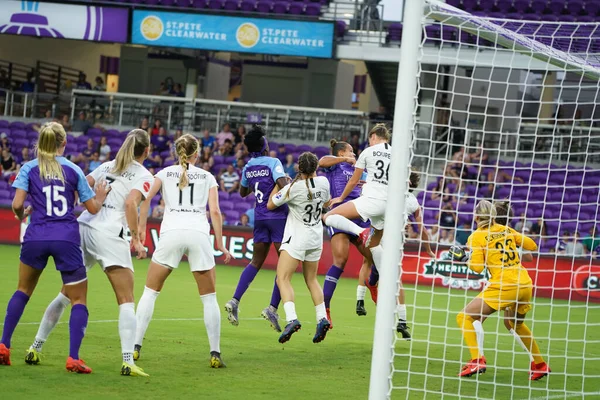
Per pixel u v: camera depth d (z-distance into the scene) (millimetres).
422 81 55594
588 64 19172
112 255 15039
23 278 14945
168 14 53906
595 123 55938
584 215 47531
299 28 53094
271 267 43938
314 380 15930
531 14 57250
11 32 54656
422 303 32219
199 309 25578
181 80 70438
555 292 38781
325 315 18578
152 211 48094
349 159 22516
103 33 54281
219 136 55531
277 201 18344
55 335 18750
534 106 60094
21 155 57500
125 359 15078
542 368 17547
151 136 55031
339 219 20734
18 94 64875
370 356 19031
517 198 48344
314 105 68188
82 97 60250
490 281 17406
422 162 53562
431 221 44844
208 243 16281
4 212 46250
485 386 16625
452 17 15492
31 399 12828
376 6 56406
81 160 53125
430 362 18922
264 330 22219
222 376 15656
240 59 74062
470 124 58469
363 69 79500
